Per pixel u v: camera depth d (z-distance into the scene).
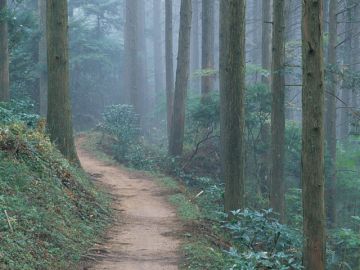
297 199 21.42
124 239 11.55
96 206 13.65
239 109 13.40
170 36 31.69
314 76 9.39
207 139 27.19
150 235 12.04
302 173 9.65
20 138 12.55
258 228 10.64
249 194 22.31
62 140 16.06
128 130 28.95
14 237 8.52
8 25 21.00
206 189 19.88
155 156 28.02
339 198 23.62
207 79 28.00
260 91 22.47
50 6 15.91
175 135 25.72
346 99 33.53
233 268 8.79
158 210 15.37
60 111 16.06
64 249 9.45
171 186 19.55
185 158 26.05
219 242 12.05
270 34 26.66
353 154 25.19
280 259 10.52
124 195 17.45
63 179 13.45
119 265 9.48
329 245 15.79
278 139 16.75
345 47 32.50
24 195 10.45
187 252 10.45
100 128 32.97
